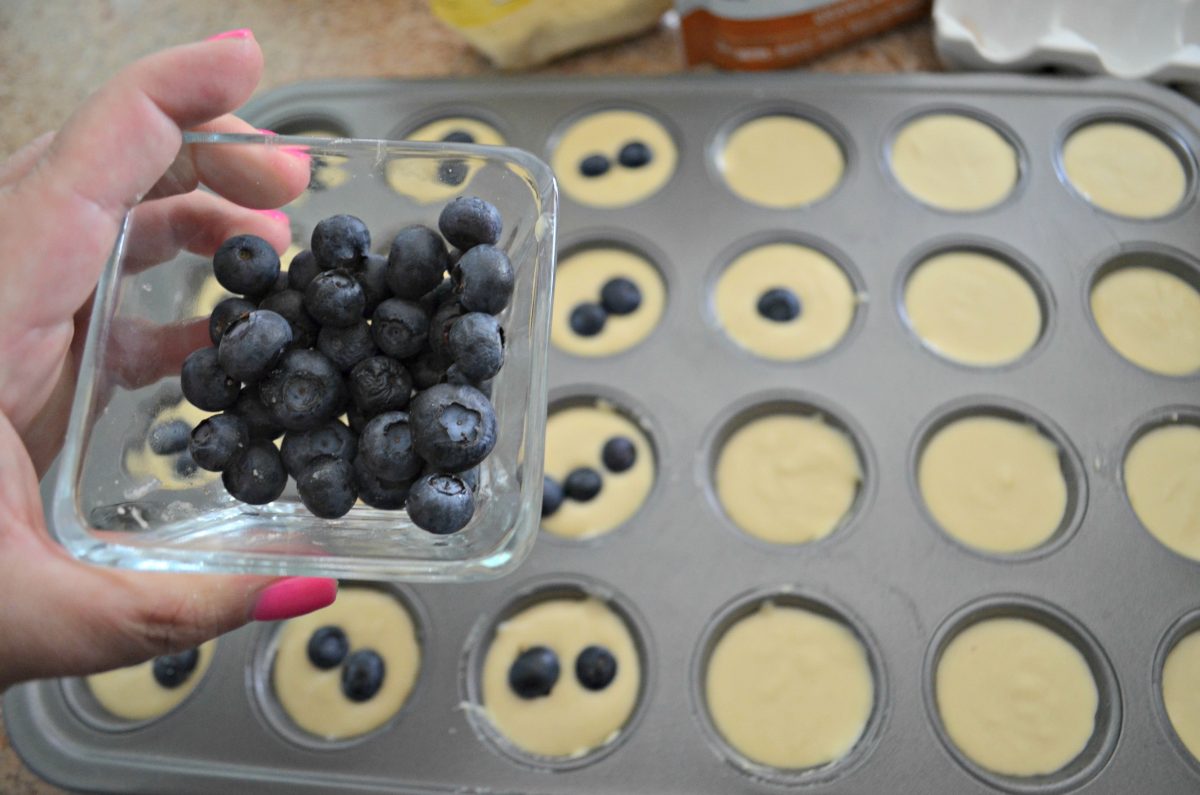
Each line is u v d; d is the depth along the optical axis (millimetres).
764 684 347
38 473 302
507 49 443
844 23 439
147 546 250
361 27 481
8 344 272
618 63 461
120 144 270
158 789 326
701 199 421
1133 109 424
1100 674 339
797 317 402
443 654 349
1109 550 353
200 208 287
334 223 261
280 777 328
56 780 328
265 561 248
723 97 438
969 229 409
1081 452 368
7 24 497
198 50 278
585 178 432
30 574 260
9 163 288
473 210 264
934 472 376
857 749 333
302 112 440
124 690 348
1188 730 332
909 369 386
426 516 242
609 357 396
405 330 255
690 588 355
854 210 416
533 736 342
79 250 270
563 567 361
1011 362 386
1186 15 422
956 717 340
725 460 382
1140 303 399
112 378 262
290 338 255
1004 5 438
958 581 351
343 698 349
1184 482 366
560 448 387
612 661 349
